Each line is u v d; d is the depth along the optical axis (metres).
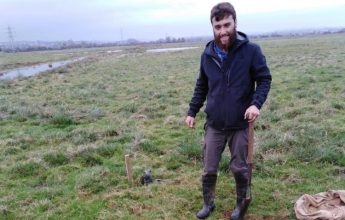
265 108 11.36
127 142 8.77
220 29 4.32
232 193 5.91
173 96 14.97
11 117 11.82
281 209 5.38
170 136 9.20
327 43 59.81
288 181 6.25
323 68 21.66
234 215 5.00
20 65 46.50
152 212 5.44
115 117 11.41
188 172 6.84
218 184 6.20
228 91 4.53
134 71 28.25
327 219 4.70
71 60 53.00
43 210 5.66
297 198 5.64
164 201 5.71
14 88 20.23
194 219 5.23
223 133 4.75
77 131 9.50
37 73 31.59
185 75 22.77
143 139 8.62
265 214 5.25
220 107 4.59
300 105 11.54
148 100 14.31
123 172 6.85
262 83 4.48
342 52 36.16
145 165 7.26
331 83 15.74
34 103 14.29
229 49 4.45
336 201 5.16
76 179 6.62
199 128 9.76
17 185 6.61
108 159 7.65
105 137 9.15
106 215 5.39
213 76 4.59
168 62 37.09
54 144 8.85
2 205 5.74
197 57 42.66
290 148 7.60
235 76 4.48
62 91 17.86
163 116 11.44
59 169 7.18
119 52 72.88
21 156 7.97
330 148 7.34
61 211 5.57
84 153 7.80
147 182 6.41
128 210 5.52
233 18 4.33
